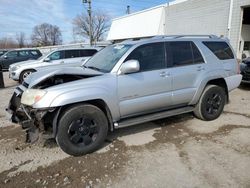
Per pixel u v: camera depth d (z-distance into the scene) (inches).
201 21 609.6
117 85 147.6
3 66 692.1
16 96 152.9
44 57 454.3
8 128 190.2
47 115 132.5
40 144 159.0
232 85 208.2
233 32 505.7
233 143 156.2
